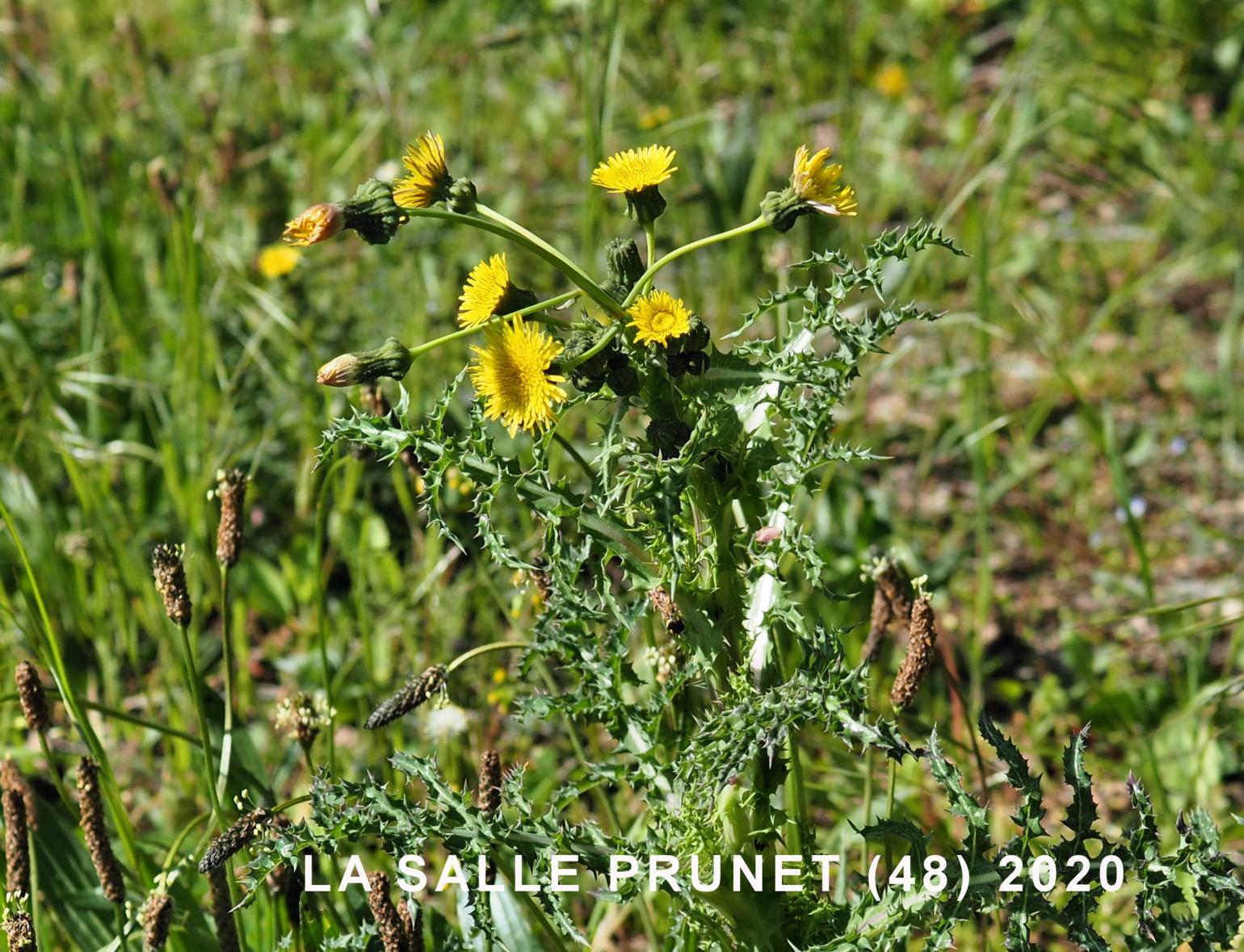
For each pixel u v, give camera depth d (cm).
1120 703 295
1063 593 350
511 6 579
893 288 387
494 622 301
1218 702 266
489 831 166
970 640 329
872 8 582
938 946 161
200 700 192
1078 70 518
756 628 171
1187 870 173
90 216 359
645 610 164
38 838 215
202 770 266
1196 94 545
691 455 156
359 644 298
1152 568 358
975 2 589
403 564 342
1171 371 426
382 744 259
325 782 166
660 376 166
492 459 162
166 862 192
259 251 435
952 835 257
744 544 172
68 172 442
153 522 336
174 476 314
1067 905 167
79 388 336
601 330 163
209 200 420
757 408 171
